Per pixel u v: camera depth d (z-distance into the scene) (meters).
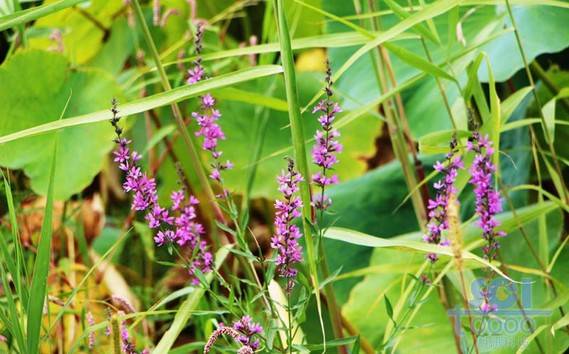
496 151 2.02
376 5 2.35
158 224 1.97
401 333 2.02
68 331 2.59
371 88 2.82
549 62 2.90
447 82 2.72
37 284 1.91
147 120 2.95
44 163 2.68
